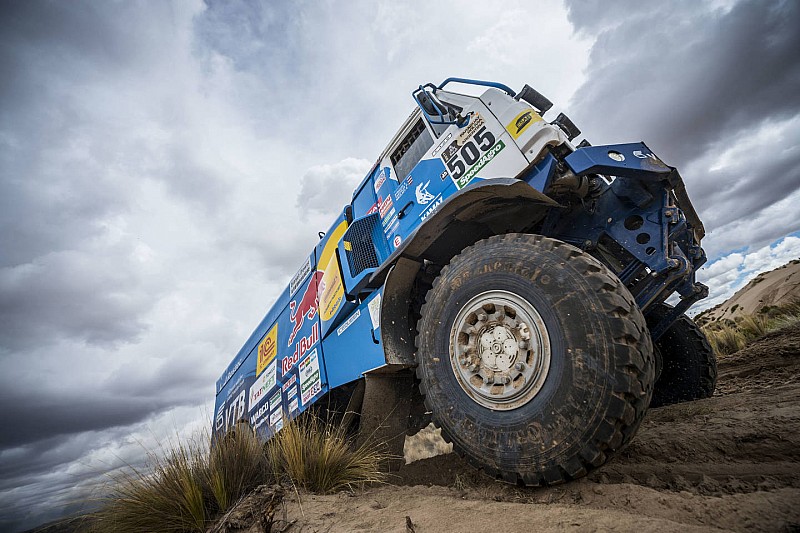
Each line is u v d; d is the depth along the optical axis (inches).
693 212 117.8
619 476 75.6
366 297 145.4
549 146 98.9
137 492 98.0
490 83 132.0
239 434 123.8
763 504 48.6
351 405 134.3
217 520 91.3
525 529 50.1
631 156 95.8
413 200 128.3
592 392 65.7
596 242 110.0
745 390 154.8
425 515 63.2
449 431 86.1
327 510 76.7
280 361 200.4
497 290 85.7
